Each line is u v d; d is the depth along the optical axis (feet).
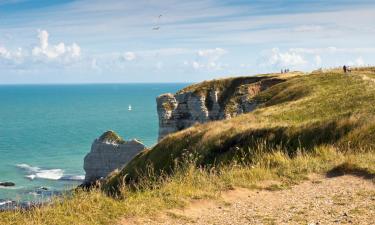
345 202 41.09
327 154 65.82
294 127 98.22
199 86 362.53
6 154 464.65
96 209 37.32
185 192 44.16
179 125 350.64
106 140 318.24
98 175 319.88
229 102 320.29
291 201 42.73
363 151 69.31
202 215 38.68
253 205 41.78
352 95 139.64
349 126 88.12
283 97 193.77
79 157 449.06
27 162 420.77
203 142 114.73
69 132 645.92
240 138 106.63
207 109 346.54
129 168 140.26
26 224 33.73
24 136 605.31
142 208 38.55
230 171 54.44
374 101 123.34
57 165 406.41
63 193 41.32
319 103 140.56
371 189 45.78
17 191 300.40
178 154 122.31
